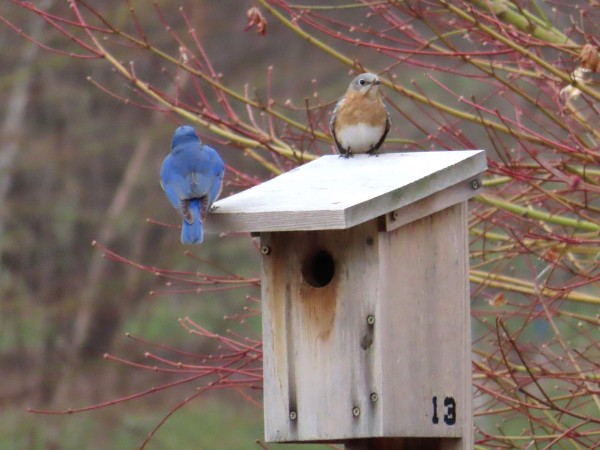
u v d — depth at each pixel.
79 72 27.86
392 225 9.17
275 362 9.54
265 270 9.56
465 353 9.65
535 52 12.04
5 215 26.88
